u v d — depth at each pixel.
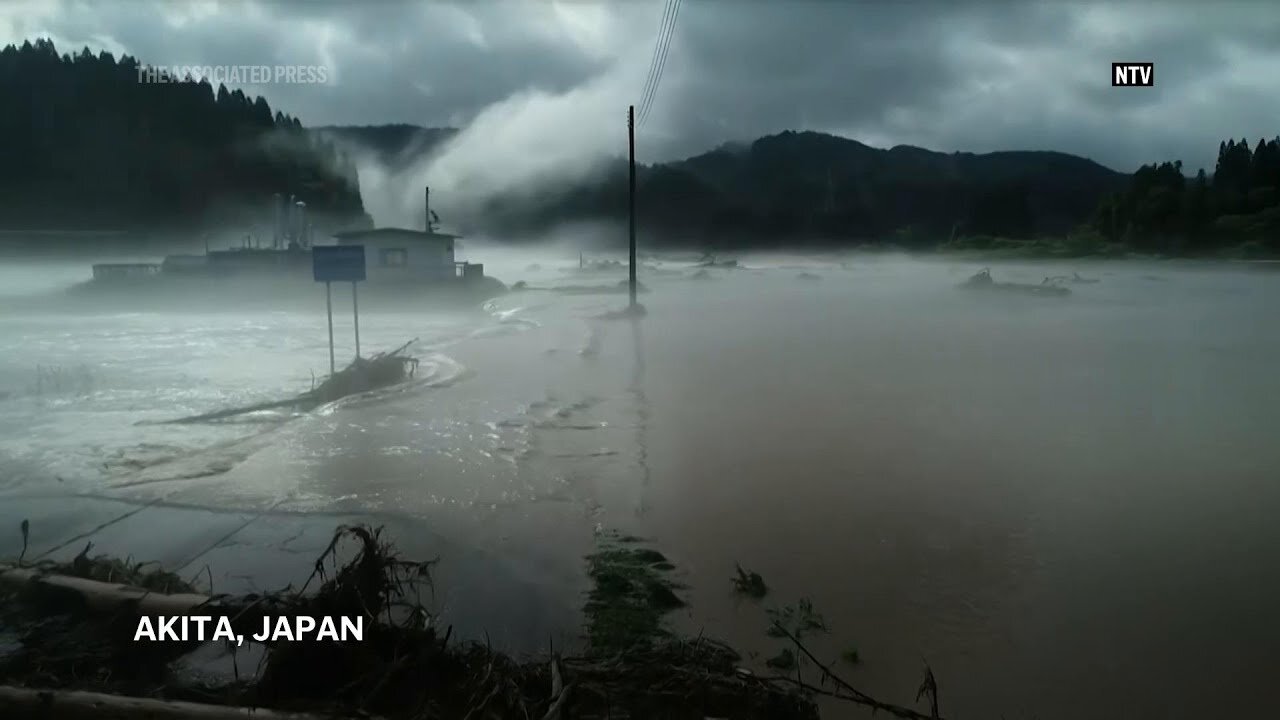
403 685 4.34
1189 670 4.80
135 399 12.99
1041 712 4.34
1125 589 5.90
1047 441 10.30
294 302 30.89
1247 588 5.90
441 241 33.12
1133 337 21.67
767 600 5.64
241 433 10.55
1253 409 12.38
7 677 4.45
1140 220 62.78
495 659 4.41
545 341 20.91
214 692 4.37
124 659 4.75
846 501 7.84
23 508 7.52
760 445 10.02
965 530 7.09
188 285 31.39
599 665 4.47
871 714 4.25
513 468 8.94
